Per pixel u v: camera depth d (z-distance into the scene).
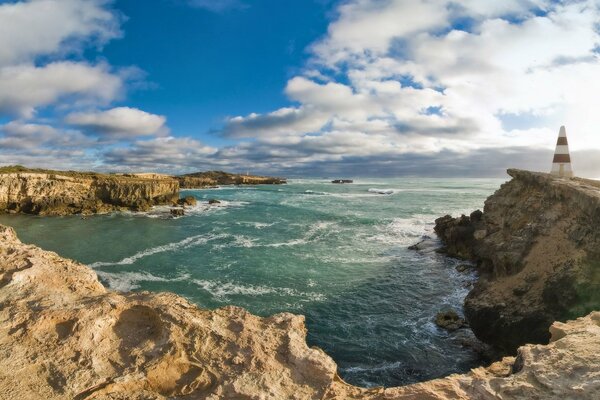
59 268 7.33
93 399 4.45
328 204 64.31
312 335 16.06
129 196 57.44
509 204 24.39
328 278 23.22
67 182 53.75
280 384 4.98
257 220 46.53
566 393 4.52
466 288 21.44
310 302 19.50
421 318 17.67
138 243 33.25
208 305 19.05
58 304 5.93
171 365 5.14
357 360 14.23
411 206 59.59
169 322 5.80
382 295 20.48
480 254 22.72
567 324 6.91
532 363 5.28
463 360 14.22
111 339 5.51
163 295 6.84
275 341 5.90
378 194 88.06
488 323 14.82
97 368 4.89
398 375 13.35
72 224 43.66
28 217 48.62
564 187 17.20
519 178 25.39
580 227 14.34
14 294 6.18
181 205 62.06
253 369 5.17
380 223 42.59
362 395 5.01
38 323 5.38
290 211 54.78
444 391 4.92
